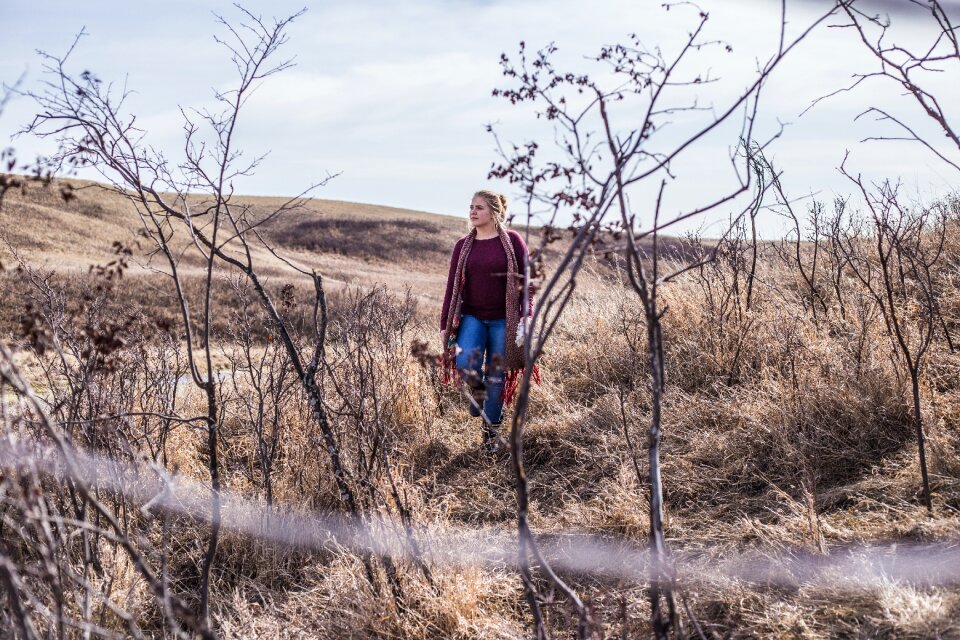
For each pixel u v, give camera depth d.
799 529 3.04
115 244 2.62
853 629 2.39
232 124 2.86
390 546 3.19
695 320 5.41
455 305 4.73
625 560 3.25
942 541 2.68
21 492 2.02
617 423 4.58
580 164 2.07
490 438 4.69
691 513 3.57
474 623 2.91
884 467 3.38
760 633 2.52
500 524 3.92
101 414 3.70
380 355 5.30
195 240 2.82
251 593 3.53
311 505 3.88
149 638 3.12
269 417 4.54
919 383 3.74
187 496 4.06
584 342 5.92
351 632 2.98
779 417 3.90
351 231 71.88
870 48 2.72
